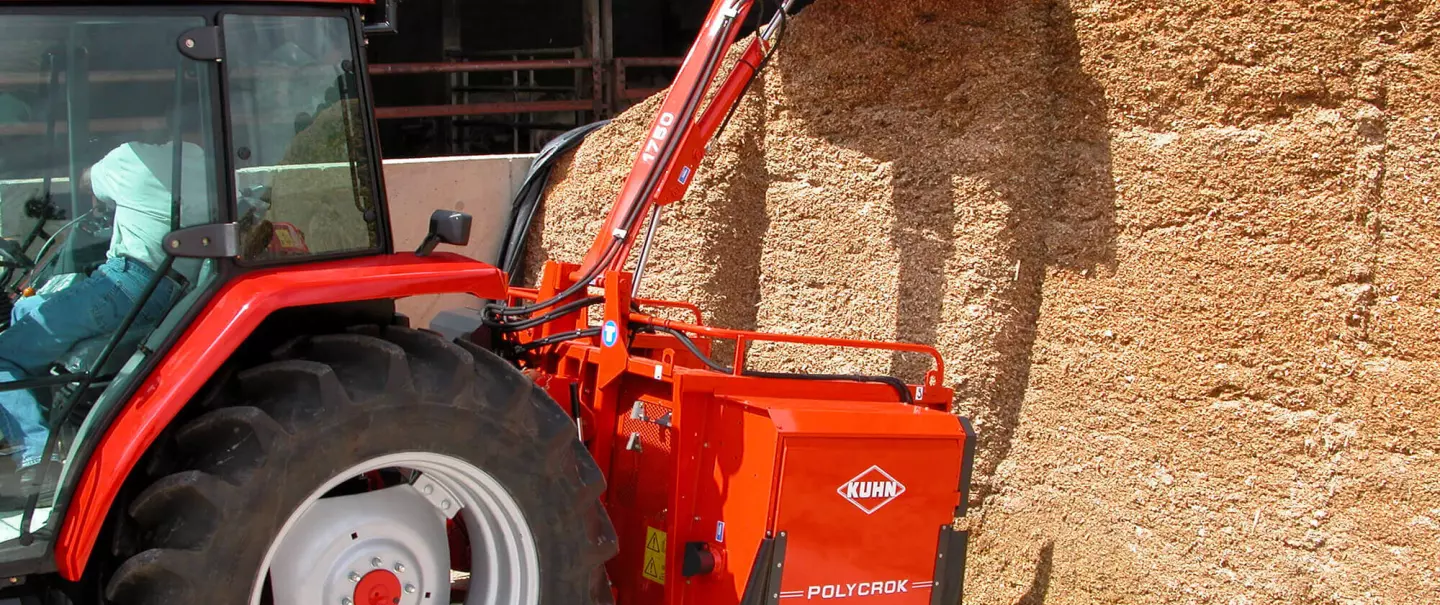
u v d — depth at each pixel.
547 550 3.27
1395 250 3.82
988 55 4.74
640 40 12.27
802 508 3.43
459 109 9.74
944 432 3.72
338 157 3.12
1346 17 3.87
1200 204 4.21
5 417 2.83
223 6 2.88
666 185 4.36
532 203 6.87
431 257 3.29
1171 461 4.31
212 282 2.92
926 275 4.93
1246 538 4.11
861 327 5.21
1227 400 4.18
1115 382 4.48
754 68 4.60
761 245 5.80
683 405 3.53
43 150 2.79
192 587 2.71
